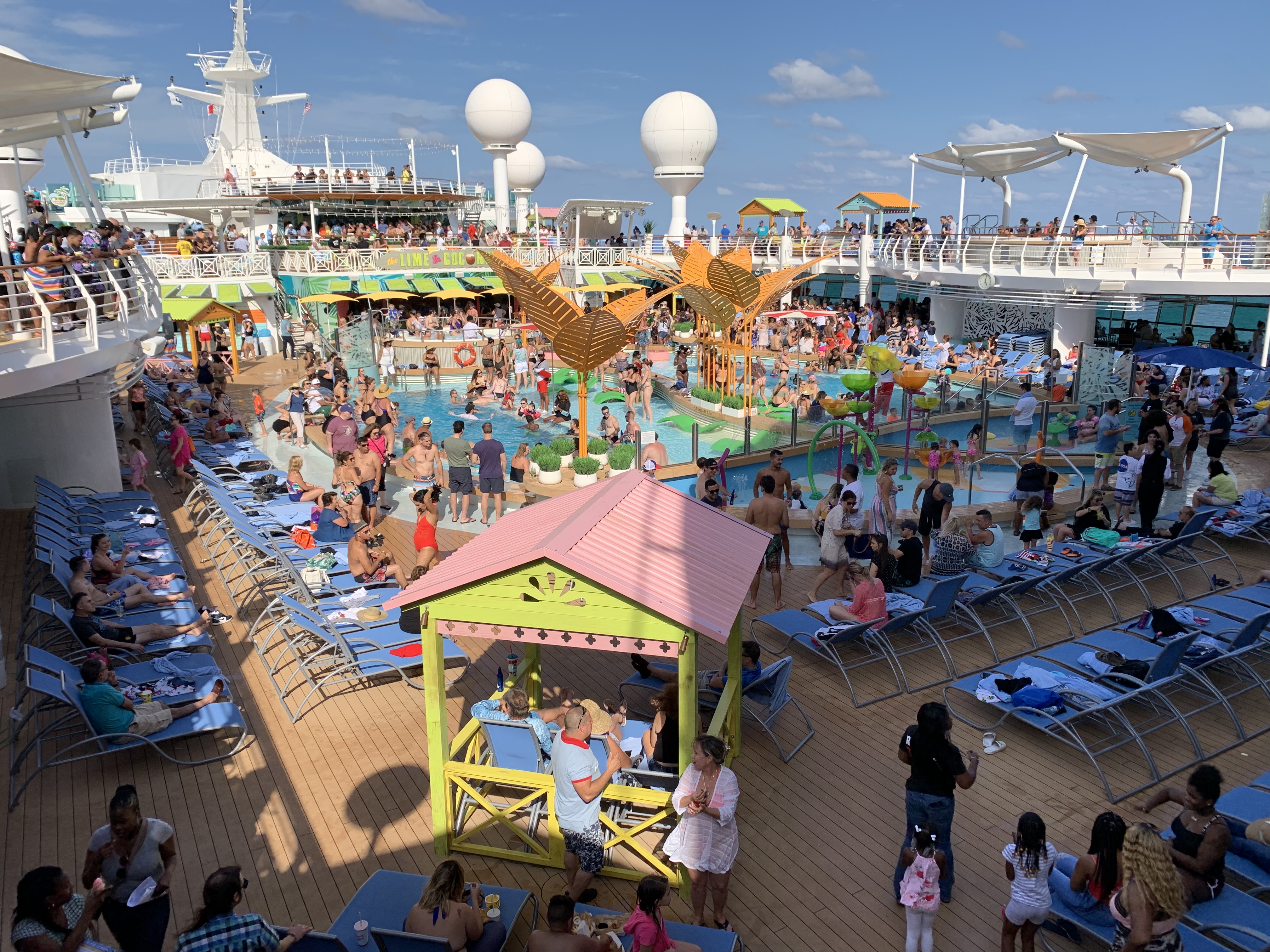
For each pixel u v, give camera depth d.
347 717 8.44
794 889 6.15
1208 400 21.50
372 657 8.95
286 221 45.56
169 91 48.12
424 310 41.62
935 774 5.68
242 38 48.12
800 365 31.20
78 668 7.83
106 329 12.56
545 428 23.75
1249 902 5.39
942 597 9.39
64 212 42.59
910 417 19.94
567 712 5.74
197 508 14.89
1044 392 24.30
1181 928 5.03
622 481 7.53
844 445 19.00
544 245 43.72
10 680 9.04
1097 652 8.48
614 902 5.98
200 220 48.25
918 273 32.19
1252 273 23.95
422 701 8.74
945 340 29.94
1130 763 7.61
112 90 13.02
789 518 13.26
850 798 7.17
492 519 14.70
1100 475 14.84
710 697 7.74
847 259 38.31
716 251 41.84
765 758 7.75
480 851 6.42
